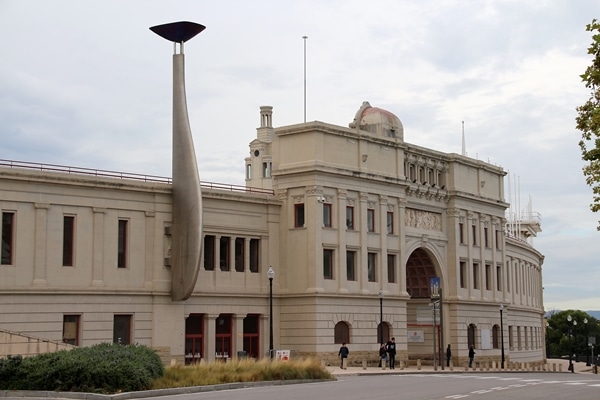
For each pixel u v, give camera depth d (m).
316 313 69.69
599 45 29.94
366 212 75.19
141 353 39.44
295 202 72.12
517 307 111.25
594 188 34.72
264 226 71.94
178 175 63.91
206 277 67.12
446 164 88.25
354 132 74.50
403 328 78.31
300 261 71.19
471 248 90.50
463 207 89.31
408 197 81.69
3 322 54.81
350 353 72.12
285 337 71.44
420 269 87.31
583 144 33.44
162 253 63.91
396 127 81.12
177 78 64.19
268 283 71.38
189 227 63.00
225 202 69.00
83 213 59.72
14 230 56.03
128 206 62.25
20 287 55.69
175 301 64.06
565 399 33.06
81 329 58.75
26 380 35.81
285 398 32.84
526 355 114.69
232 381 42.91
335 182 72.56
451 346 86.38
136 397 35.09
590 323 191.50
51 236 57.72
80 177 59.25
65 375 35.59
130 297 61.78
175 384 39.00
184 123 63.88
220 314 68.50
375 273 76.06
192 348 66.44
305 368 47.94
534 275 127.62
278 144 73.31
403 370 67.75
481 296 91.75
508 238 108.38
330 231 71.94
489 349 92.88
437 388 39.31
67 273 58.38
